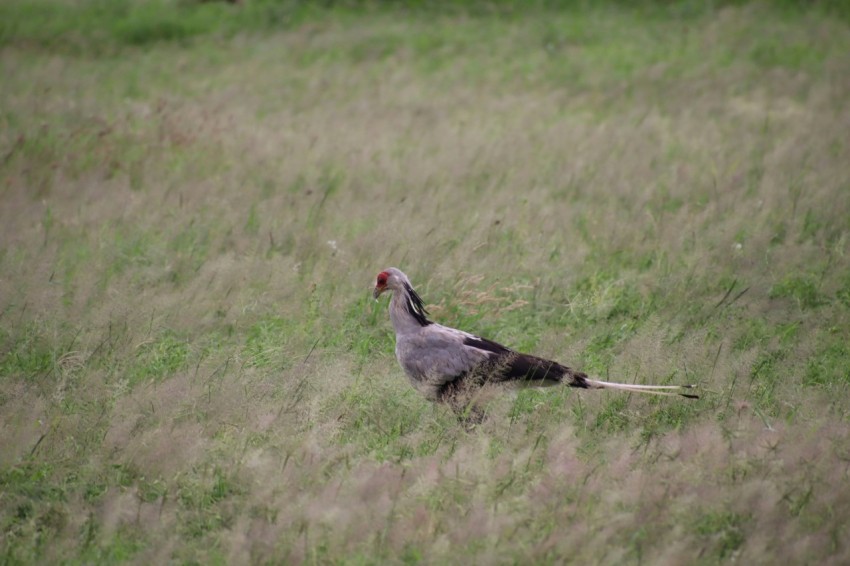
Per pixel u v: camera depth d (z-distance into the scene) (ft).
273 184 87.66
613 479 41.75
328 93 126.31
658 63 133.59
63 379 51.29
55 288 62.18
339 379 50.57
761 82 126.21
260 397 50.03
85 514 41.04
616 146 99.45
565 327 62.75
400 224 73.31
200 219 77.46
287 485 41.50
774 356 57.41
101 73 135.23
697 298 65.21
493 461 43.60
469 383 49.47
